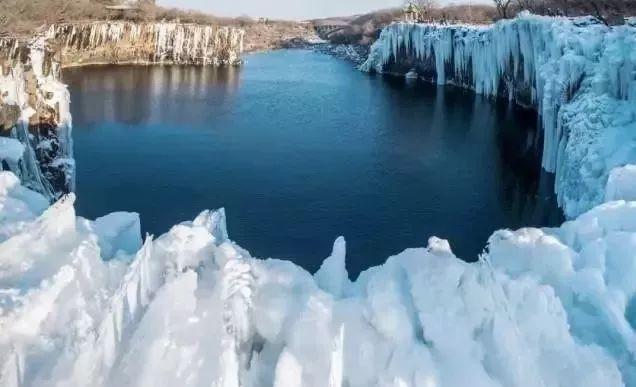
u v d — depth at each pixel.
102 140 31.91
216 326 5.49
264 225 21.00
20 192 8.76
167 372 5.04
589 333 6.14
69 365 5.11
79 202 22.61
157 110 40.47
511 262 7.21
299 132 35.34
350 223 21.44
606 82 20.67
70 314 5.71
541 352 5.61
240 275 6.21
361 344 5.64
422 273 6.36
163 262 6.53
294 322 5.79
